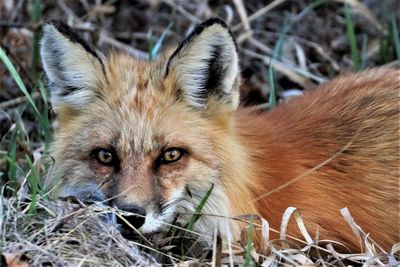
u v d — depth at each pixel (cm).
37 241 948
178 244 1055
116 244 952
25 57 1584
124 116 1045
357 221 1130
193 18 1727
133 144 1023
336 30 1786
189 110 1061
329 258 1047
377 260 1011
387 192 1151
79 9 1816
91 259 923
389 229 1152
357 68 1560
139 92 1066
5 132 1484
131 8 1830
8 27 1606
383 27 1705
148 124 1031
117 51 1202
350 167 1149
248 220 1044
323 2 1803
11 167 1198
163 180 1018
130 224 969
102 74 1083
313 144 1159
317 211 1106
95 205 982
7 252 916
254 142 1120
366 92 1234
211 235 1048
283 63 1619
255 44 1675
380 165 1160
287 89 1648
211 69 1070
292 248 1069
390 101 1219
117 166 1029
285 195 1102
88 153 1045
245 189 1066
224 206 1046
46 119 1263
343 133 1175
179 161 1030
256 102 1623
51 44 1080
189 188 1033
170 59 1060
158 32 1759
